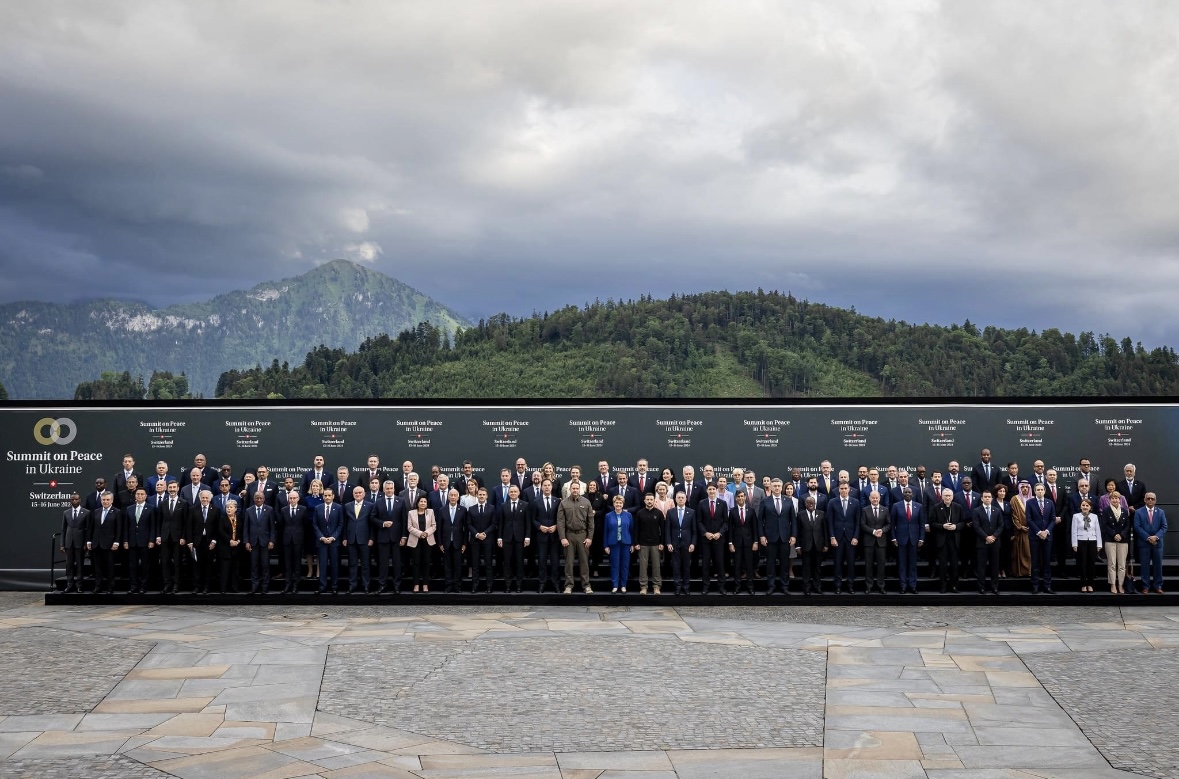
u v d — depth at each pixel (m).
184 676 17.48
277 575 27.66
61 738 14.08
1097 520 25.77
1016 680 17.44
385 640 20.50
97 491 26.53
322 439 29.62
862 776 12.63
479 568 27.44
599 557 27.23
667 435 29.62
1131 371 135.75
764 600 25.33
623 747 13.77
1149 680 17.42
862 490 26.56
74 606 25.25
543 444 29.67
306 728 14.60
